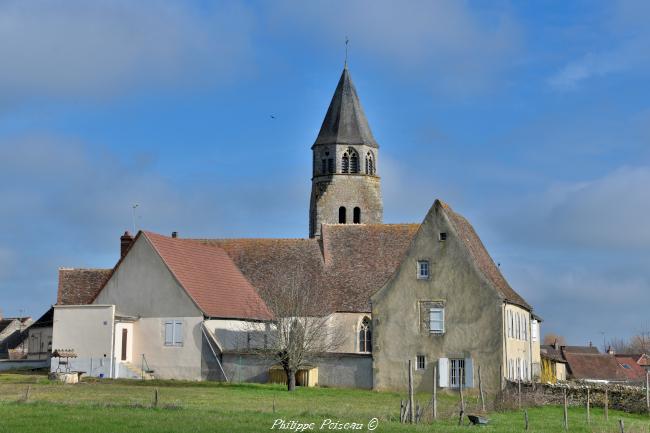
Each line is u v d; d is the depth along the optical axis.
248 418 35.94
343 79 103.88
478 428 35.84
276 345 58.28
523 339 65.75
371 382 61.38
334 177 101.62
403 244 75.38
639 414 49.09
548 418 42.88
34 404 39.66
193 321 64.56
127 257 66.94
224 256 73.69
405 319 61.31
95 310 63.72
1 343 102.38
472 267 60.50
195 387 56.72
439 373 60.00
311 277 73.81
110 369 62.88
